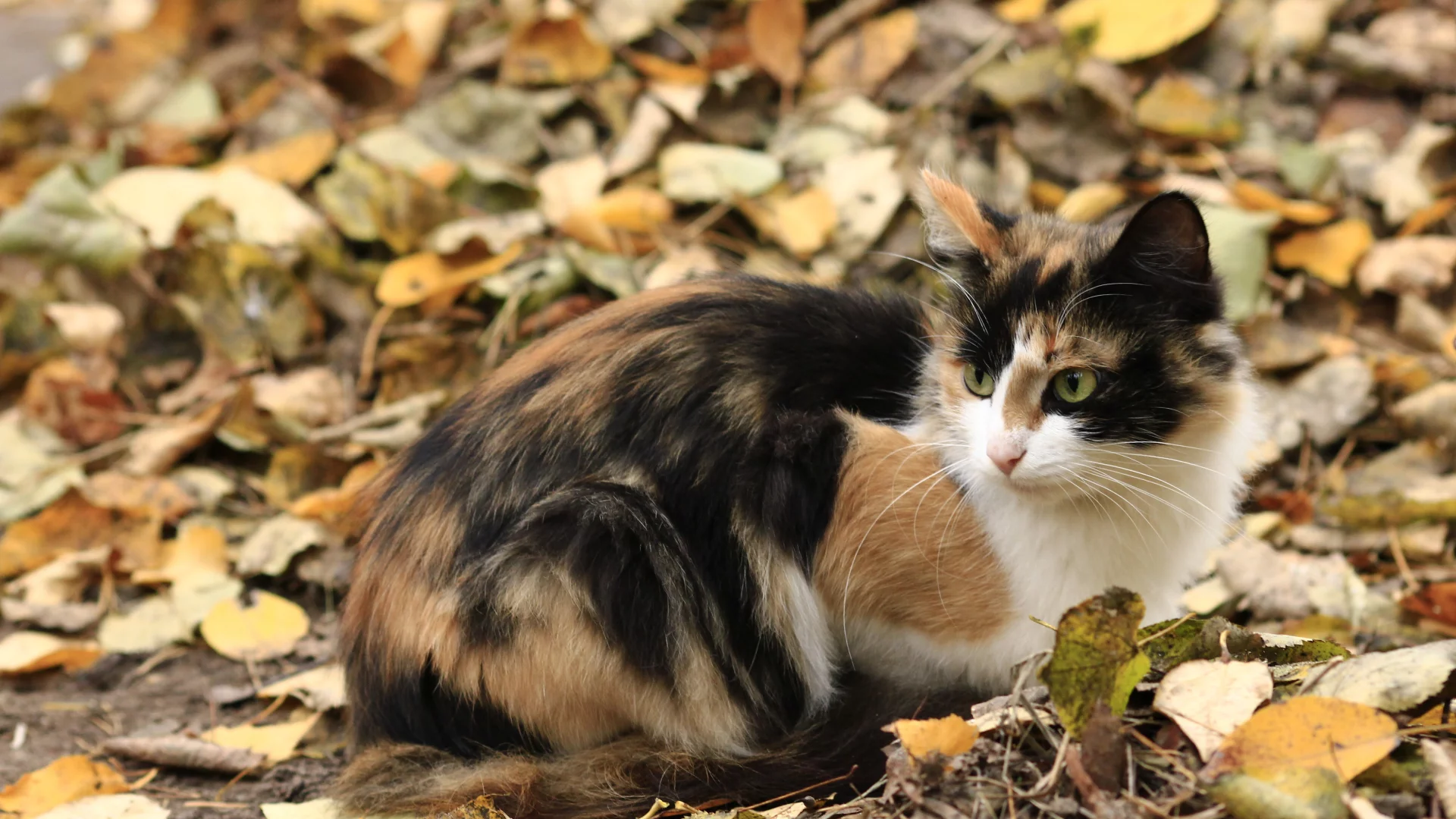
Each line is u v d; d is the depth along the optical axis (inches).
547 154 224.4
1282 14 221.5
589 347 131.9
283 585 178.2
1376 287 195.5
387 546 129.3
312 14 255.1
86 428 198.5
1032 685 126.5
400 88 236.5
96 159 229.6
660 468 125.3
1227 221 191.0
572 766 123.0
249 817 131.4
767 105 225.9
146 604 170.6
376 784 124.0
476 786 119.9
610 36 231.3
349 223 210.7
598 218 205.2
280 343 206.2
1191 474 124.5
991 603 125.6
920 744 104.9
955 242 127.4
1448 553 164.6
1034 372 118.5
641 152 216.5
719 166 211.2
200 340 211.2
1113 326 117.6
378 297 200.4
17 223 204.2
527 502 124.0
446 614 122.4
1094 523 123.3
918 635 129.2
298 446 191.5
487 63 235.6
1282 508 175.0
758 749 128.0
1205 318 120.6
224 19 271.7
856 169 207.6
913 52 224.1
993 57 218.8
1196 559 132.0
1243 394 126.0
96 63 263.1
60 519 180.7
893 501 125.3
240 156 226.7
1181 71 220.1
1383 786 96.5
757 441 127.3
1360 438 185.2
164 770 141.5
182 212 208.2
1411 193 201.6
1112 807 95.9
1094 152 209.5
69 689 158.6
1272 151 212.2
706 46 231.5
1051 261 121.7
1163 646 111.7
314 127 231.8
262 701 155.6
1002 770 104.8
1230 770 94.7
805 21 231.0
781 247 207.9
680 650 123.3
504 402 130.5
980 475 123.1
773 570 126.6
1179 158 213.0
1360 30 225.6
